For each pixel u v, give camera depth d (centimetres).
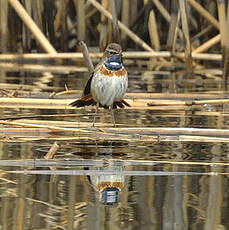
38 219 706
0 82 1692
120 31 2147
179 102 1359
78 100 1180
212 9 2200
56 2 2362
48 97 1403
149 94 1416
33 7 2086
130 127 1153
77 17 2122
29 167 919
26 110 1320
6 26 2117
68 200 771
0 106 1347
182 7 1878
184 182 845
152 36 2130
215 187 823
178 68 2030
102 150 1020
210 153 1006
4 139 1087
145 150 1025
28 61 2094
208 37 2236
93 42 2366
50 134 1120
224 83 1730
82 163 940
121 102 1177
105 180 855
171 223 696
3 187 819
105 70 1120
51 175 878
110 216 718
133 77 1831
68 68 2000
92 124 1155
